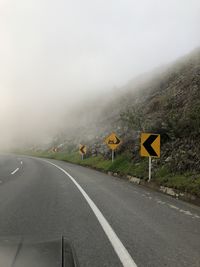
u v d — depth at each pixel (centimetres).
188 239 571
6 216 745
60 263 250
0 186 1308
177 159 1377
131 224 677
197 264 449
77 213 783
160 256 480
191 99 1834
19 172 2045
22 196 1045
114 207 866
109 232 611
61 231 615
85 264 443
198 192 953
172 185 1136
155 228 645
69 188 1252
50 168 2445
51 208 845
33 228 636
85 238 570
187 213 795
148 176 1432
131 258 469
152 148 1370
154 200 988
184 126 1579
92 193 1121
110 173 2008
